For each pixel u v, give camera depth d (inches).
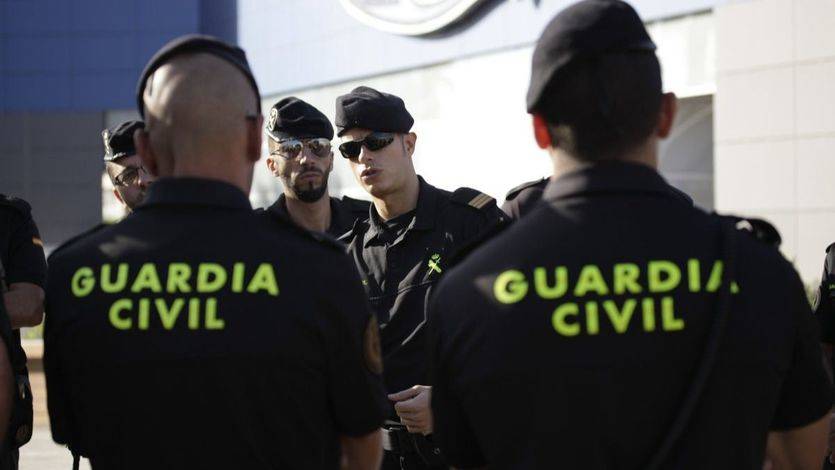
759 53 376.8
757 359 66.6
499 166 478.9
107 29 754.8
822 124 358.0
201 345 73.8
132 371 74.4
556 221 69.0
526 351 66.4
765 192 376.2
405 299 133.5
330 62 605.0
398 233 137.3
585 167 69.4
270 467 75.1
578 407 65.7
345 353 77.3
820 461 73.7
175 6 749.3
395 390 132.8
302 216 148.9
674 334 66.5
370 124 135.3
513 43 467.5
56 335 77.4
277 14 655.8
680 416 65.2
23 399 105.3
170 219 77.3
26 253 135.2
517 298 67.2
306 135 144.6
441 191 140.1
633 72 67.4
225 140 77.2
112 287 76.0
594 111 67.5
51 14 759.1
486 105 486.9
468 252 76.7
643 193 69.1
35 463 245.1
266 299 74.7
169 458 74.5
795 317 69.1
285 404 74.9
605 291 66.8
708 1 393.1
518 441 66.6
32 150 768.9
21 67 764.6
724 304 66.2
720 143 391.9
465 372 68.3
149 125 78.4
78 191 766.5
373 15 552.1
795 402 71.4
